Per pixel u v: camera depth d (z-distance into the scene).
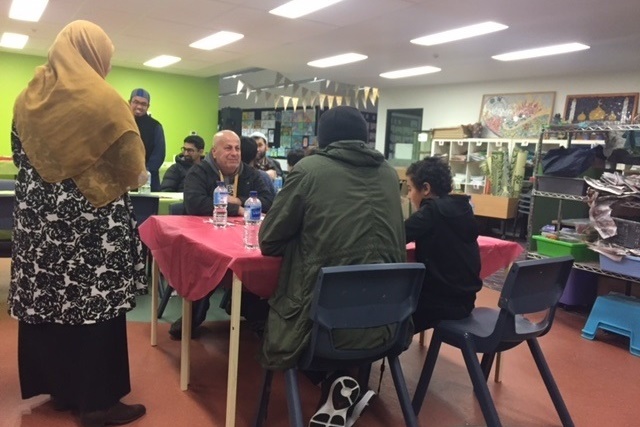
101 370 1.83
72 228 1.71
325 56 7.40
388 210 1.73
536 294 1.89
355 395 1.75
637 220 3.45
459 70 7.84
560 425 2.14
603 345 3.13
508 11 4.66
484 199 7.55
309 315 1.57
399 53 6.86
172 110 9.85
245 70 11.08
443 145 8.70
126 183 1.75
